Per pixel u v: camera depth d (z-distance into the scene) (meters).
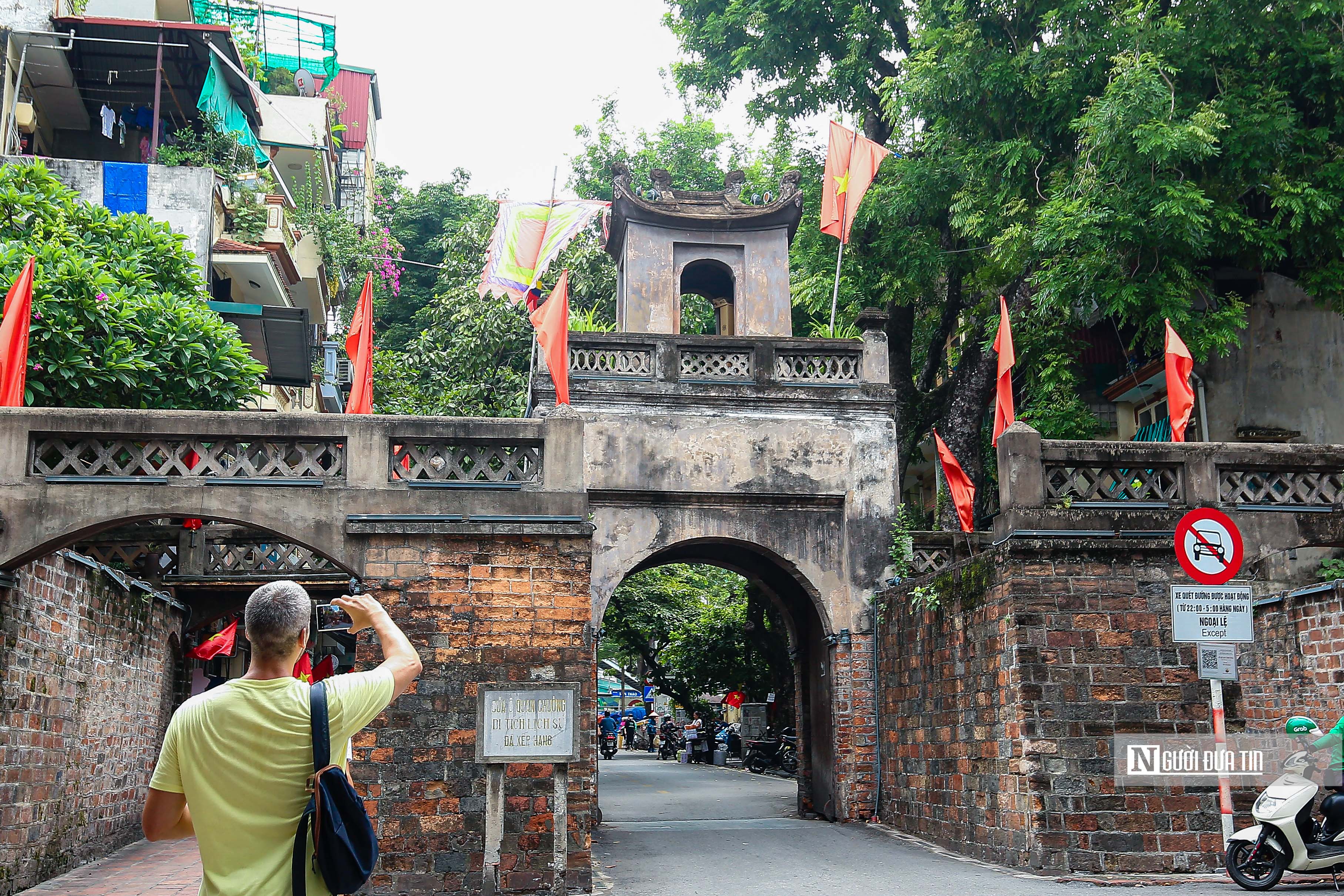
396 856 8.73
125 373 12.38
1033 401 19.11
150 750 12.86
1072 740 9.48
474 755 8.95
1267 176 15.59
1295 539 10.59
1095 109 14.77
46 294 11.92
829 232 16.91
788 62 21.42
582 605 9.27
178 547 13.45
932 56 17.48
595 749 13.84
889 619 13.69
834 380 15.16
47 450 9.19
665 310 16.48
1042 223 15.55
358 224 28.91
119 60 18.52
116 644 11.41
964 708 10.97
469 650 9.11
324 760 3.08
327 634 17.31
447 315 27.64
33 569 9.16
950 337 26.27
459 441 9.45
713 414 14.79
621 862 10.79
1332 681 10.23
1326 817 8.29
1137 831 9.33
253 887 2.99
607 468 14.44
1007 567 9.88
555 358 12.94
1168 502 10.39
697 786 20.80
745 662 27.06
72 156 20.23
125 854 11.34
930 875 9.65
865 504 14.77
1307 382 19.00
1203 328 15.78
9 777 8.66
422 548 9.24
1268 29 15.65
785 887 9.23
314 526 9.20
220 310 15.88
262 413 9.27
